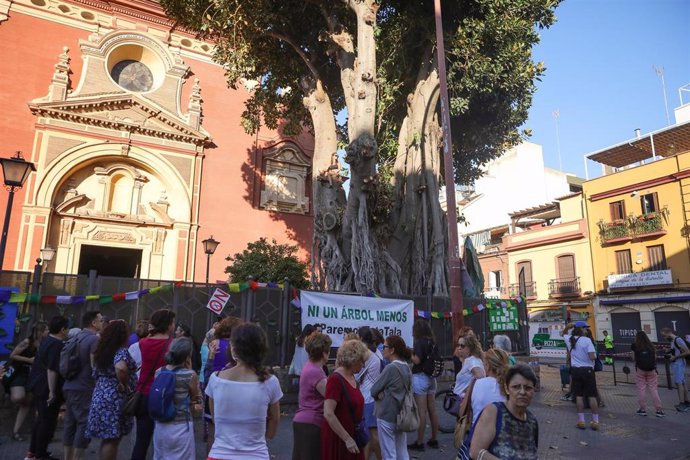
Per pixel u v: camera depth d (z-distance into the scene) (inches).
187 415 148.5
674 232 989.2
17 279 297.6
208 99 893.2
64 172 738.2
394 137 649.0
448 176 355.3
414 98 563.2
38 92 741.3
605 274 1104.8
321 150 514.3
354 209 455.2
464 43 521.3
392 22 568.7
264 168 919.0
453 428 289.9
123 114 799.1
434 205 523.2
